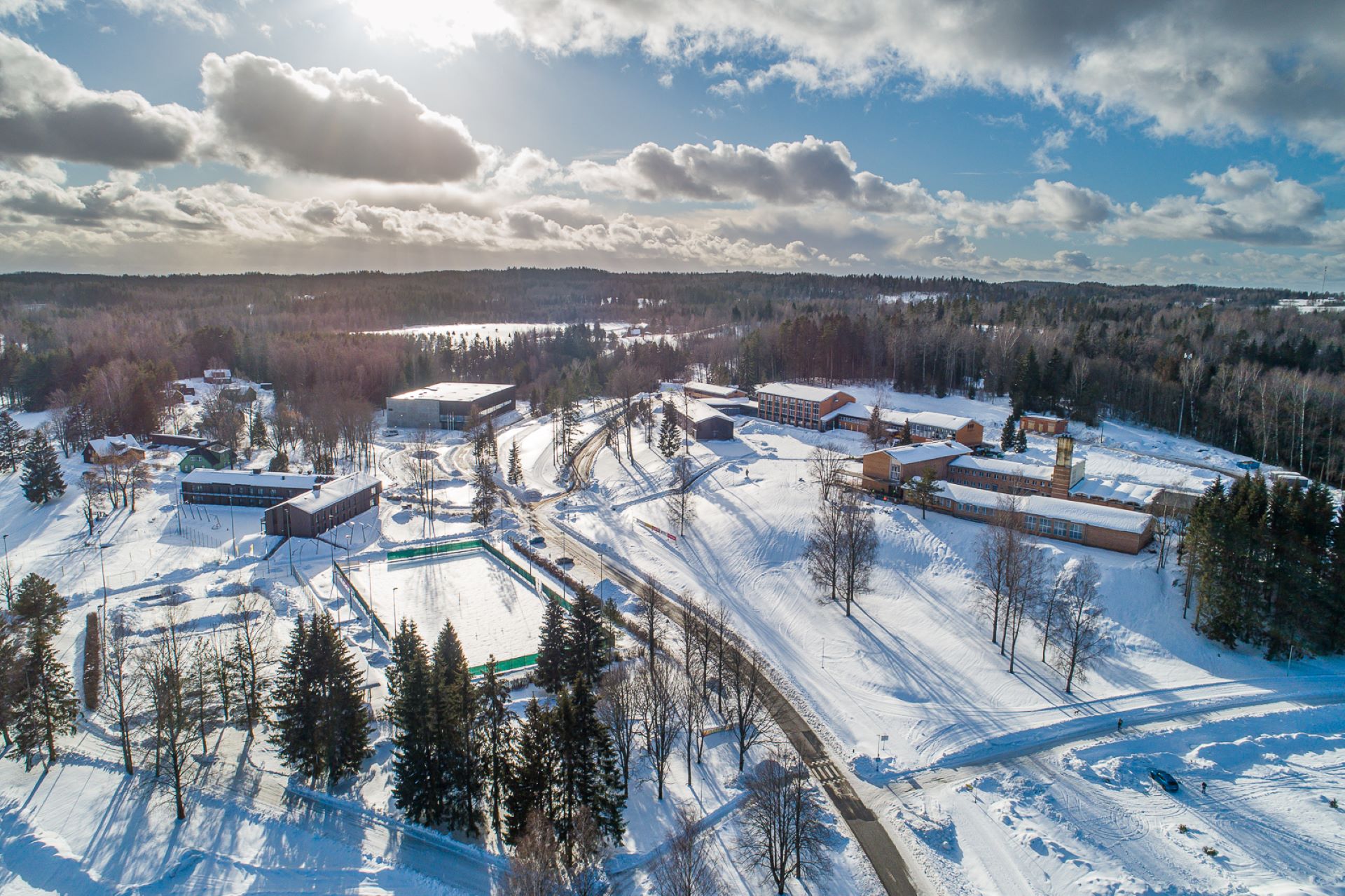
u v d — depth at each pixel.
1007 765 64.62
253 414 190.62
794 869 51.47
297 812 58.75
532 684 76.25
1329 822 56.41
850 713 72.81
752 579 101.50
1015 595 81.00
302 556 112.56
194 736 65.69
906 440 144.75
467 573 107.75
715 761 65.44
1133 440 155.50
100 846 53.56
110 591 99.19
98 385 172.12
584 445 177.00
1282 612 78.50
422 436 180.12
